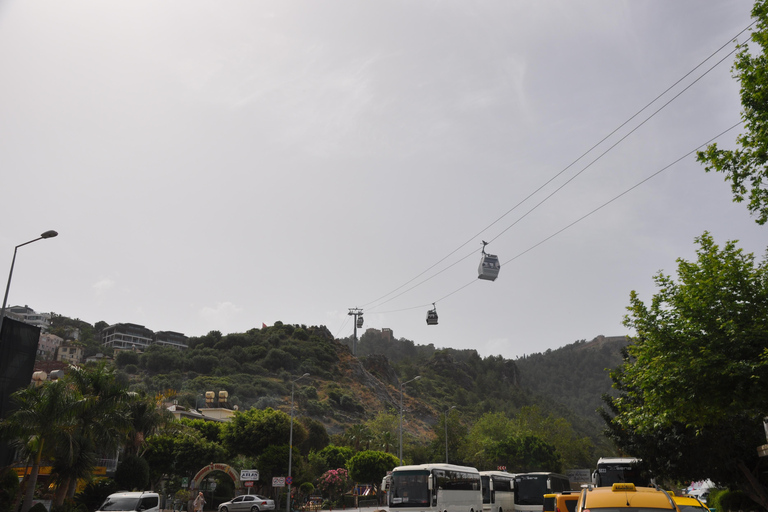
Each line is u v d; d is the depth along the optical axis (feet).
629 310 65.82
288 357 571.69
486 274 99.86
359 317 313.32
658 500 38.32
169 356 533.14
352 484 259.80
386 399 613.52
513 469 300.61
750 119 49.93
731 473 85.46
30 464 119.96
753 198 50.85
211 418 270.05
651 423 66.23
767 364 50.72
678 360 58.18
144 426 150.92
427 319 144.56
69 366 123.95
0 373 116.88
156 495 103.86
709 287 58.75
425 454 337.31
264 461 196.65
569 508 72.74
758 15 49.26
